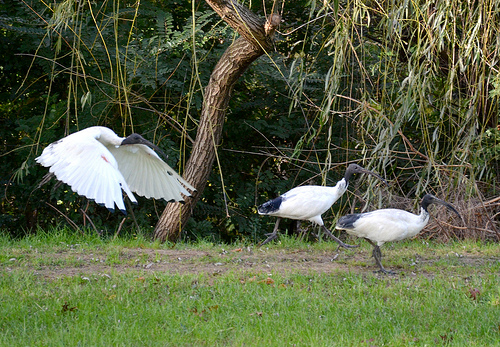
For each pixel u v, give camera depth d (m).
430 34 10.83
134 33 16.41
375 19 16.36
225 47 16.61
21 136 17.02
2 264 10.60
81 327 7.66
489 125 15.61
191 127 18.09
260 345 7.16
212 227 18.97
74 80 16.48
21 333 7.48
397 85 15.41
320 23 17.52
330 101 11.30
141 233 15.21
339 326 7.90
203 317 8.27
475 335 7.69
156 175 9.45
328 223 17.84
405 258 11.95
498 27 11.73
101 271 10.34
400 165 17.44
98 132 8.82
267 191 20.03
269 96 18.92
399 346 7.19
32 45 16.16
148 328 7.77
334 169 18.48
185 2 18.08
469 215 14.65
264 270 10.67
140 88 16.81
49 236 13.05
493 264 11.36
